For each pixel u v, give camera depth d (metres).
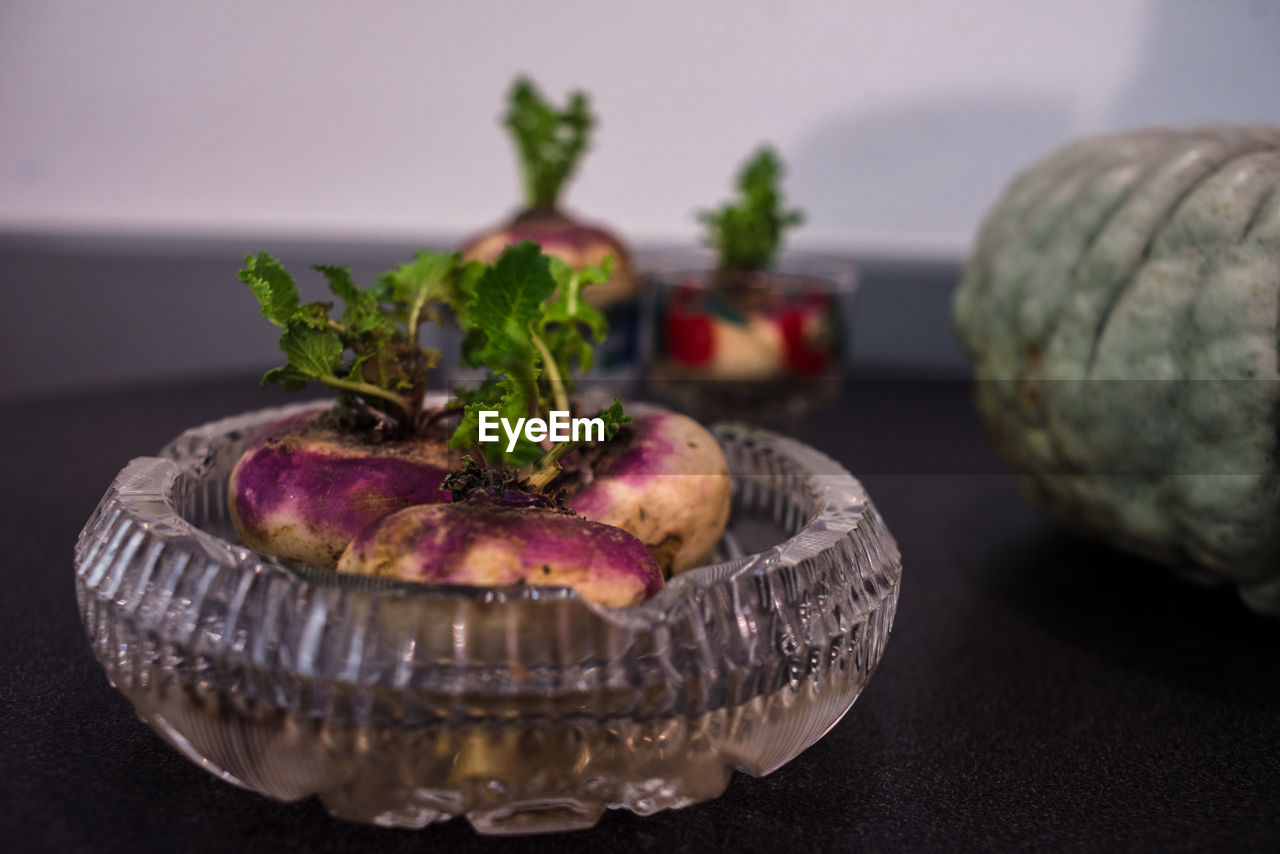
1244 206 0.34
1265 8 0.73
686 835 0.27
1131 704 0.33
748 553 0.33
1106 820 0.28
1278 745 0.31
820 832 0.27
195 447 0.31
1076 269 0.38
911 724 0.31
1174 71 0.75
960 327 0.43
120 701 0.30
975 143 0.80
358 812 0.25
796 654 0.26
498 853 0.26
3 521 0.40
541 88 0.79
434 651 0.24
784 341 0.52
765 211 0.56
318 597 0.24
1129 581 0.41
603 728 0.25
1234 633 0.37
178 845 0.26
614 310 0.53
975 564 0.42
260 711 0.24
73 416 0.52
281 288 0.28
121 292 0.78
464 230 0.82
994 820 0.28
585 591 0.25
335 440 0.29
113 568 0.26
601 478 0.30
